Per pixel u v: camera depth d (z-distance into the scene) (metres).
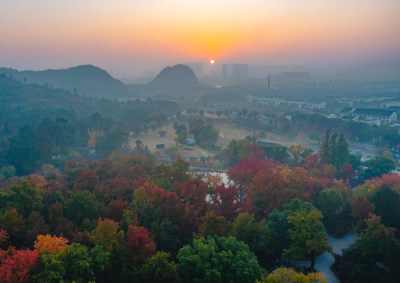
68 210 90.31
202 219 86.44
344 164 150.38
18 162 187.25
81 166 140.50
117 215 90.69
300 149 169.50
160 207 90.94
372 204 94.62
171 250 81.00
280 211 99.06
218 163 175.12
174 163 123.25
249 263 64.06
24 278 56.62
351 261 77.50
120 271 68.12
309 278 55.78
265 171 122.12
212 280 61.50
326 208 102.00
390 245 73.00
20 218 77.06
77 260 59.44
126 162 135.25
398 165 195.62
